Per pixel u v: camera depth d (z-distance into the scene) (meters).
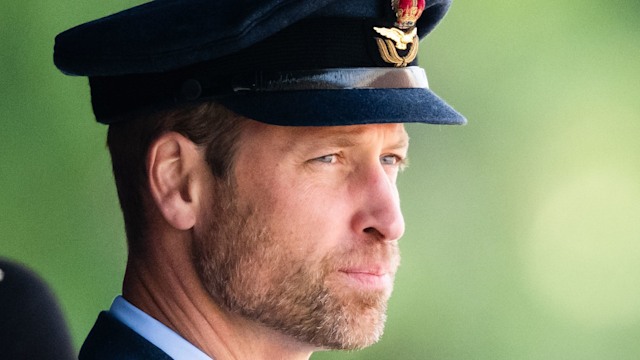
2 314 5.39
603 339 23.39
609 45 23.38
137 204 9.02
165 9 8.55
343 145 8.76
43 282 5.55
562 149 23.05
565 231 23.03
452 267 22.52
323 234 8.74
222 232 8.74
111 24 8.64
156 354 8.67
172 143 8.77
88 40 8.67
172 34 8.38
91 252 17.84
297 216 8.71
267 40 8.55
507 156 22.80
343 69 8.61
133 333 8.77
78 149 17.86
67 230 17.77
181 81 8.62
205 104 8.69
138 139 8.91
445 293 22.47
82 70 8.67
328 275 8.74
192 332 8.87
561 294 23.05
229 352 8.86
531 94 23.00
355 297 8.79
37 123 17.75
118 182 9.16
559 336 23.20
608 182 23.25
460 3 22.78
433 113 8.78
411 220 22.36
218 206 8.75
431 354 22.44
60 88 17.86
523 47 22.94
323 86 8.56
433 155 22.44
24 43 17.78
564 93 23.14
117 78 8.94
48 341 5.45
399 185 22.19
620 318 23.50
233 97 8.58
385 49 8.70
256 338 8.89
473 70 22.77
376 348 22.31
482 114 22.77
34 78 17.80
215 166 8.73
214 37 8.27
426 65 22.56
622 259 23.56
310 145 8.69
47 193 17.75
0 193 17.58
